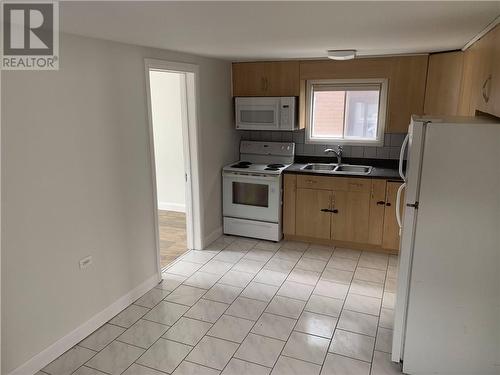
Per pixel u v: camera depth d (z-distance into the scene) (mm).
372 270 3988
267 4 1782
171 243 4762
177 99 5715
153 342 2859
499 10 1943
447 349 2414
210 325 3066
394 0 1728
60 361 2645
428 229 2279
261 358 2684
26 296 2410
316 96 4895
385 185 4156
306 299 3443
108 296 3125
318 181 4418
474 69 3025
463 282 2291
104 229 3018
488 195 2150
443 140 2150
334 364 2619
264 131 5203
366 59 4273
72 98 2611
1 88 2135
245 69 4742
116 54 2971
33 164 2369
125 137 3146
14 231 2289
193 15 2020
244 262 4195
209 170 4523
